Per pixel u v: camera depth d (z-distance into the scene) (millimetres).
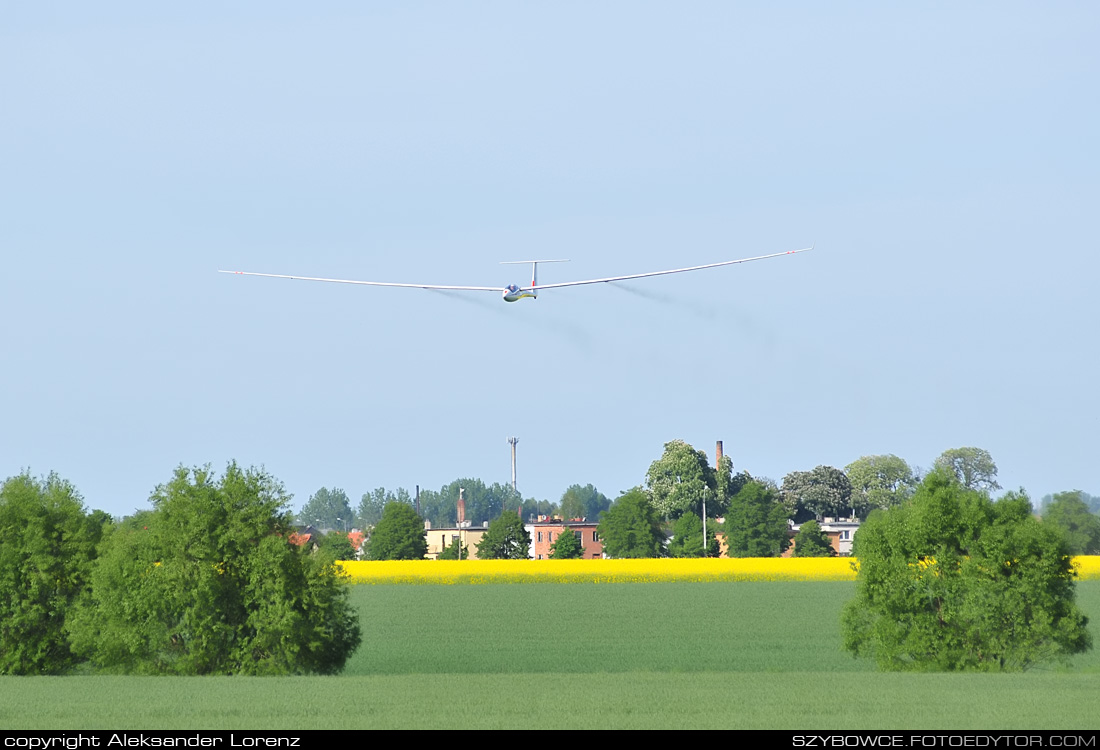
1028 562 108688
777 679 94250
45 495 121188
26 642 116500
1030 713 74812
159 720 73875
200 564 109500
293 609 110375
